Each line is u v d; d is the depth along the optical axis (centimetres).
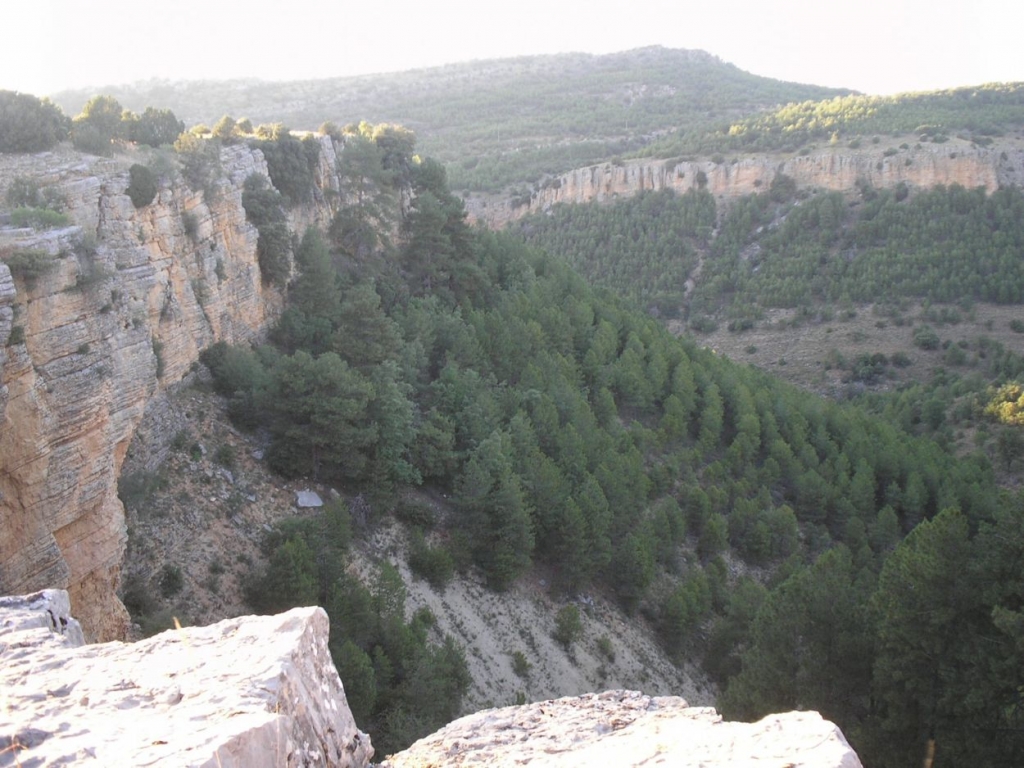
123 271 3428
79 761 873
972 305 12175
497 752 1250
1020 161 14812
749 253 14950
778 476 6353
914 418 9081
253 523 3775
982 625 2597
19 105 3703
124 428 2664
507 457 4662
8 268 2072
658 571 5156
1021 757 2356
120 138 4294
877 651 2788
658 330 8250
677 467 6031
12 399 2041
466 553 4334
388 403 4400
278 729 965
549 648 4244
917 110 17862
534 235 16175
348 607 3378
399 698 3231
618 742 1198
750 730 1099
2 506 2061
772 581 5388
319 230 5772
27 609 1346
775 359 12175
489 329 6119
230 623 1259
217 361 4316
